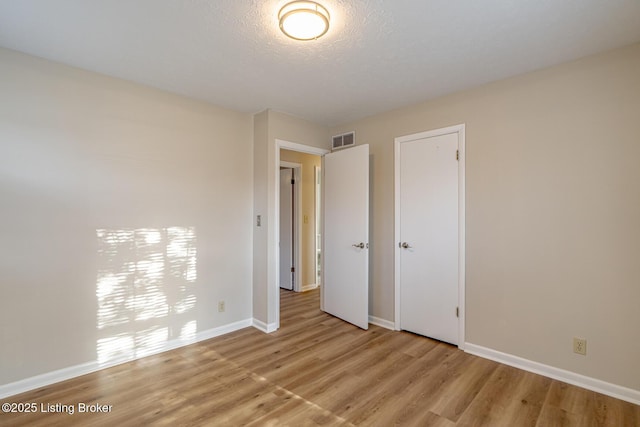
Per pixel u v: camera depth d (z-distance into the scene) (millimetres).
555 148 2385
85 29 1909
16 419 1907
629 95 2102
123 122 2635
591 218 2238
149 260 2779
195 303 3082
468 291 2842
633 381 2090
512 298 2588
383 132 3484
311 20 1699
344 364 2621
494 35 1974
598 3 1664
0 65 2119
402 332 3330
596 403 2076
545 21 1828
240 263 3449
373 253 3605
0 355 2115
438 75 2553
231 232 3367
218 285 3262
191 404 2066
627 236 2113
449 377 2408
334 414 1970
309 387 2271
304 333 3322
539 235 2455
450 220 2969
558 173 2371
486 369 2529
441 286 3041
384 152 3480
